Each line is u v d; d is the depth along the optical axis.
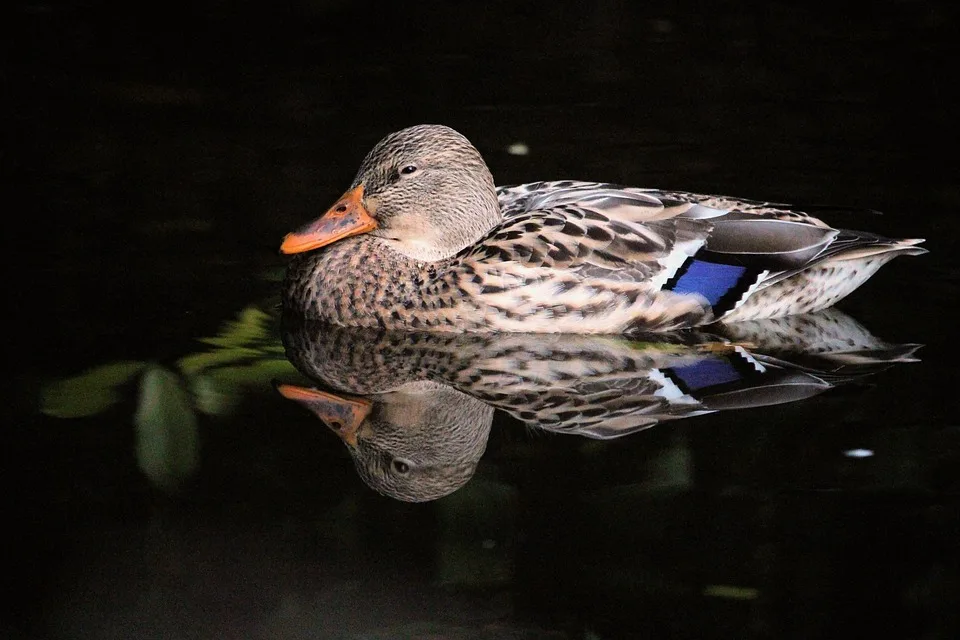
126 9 19.80
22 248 13.21
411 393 10.99
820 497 9.27
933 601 8.30
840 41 19.12
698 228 12.71
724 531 8.95
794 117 17.12
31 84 17.20
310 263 12.80
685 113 17.31
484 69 18.45
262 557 8.69
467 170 13.12
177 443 9.99
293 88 17.61
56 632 8.05
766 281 12.60
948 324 12.35
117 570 8.53
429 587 8.45
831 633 7.99
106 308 12.09
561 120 17.11
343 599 8.34
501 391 11.06
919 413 10.41
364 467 9.73
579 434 10.22
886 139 16.52
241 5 20.08
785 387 10.98
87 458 9.70
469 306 12.34
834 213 14.73
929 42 19.00
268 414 10.50
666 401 10.77
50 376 10.75
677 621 8.12
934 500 9.20
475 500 9.33
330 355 11.87
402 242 13.03
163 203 14.43
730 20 19.91
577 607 8.31
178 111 16.75
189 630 8.05
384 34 19.41
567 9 20.20
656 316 12.49
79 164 15.19
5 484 9.32
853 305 12.93
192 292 12.55
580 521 9.09
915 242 12.77
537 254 12.30
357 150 15.94
